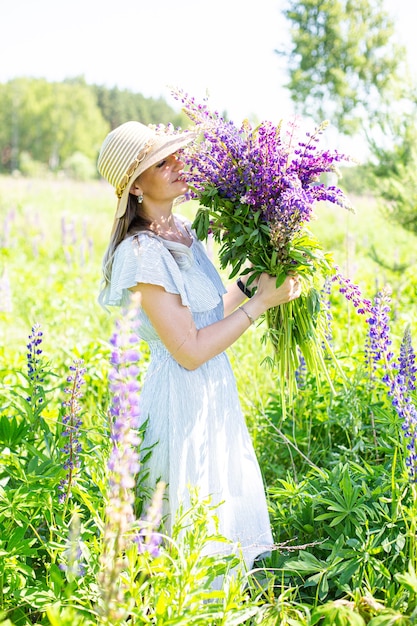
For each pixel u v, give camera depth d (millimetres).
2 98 63094
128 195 2699
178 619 2033
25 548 2502
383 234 12359
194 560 2109
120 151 2688
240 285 3188
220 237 3023
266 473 3830
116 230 2789
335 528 2910
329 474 3068
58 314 6934
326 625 2264
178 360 2645
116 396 1935
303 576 2811
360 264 9227
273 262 2697
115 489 1921
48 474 2785
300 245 2762
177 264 2703
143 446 2730
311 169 2795
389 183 8203
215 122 2752
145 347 5141
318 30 18141
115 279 2643
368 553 2551
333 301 6266
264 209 2740
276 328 3004
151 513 1894
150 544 2092
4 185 21453
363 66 17391
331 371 3939
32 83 64875
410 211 8172
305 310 2961
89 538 2520
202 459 2691
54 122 62312
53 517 2643
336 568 2539
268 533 2896
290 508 3061
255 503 2873
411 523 2621
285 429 3961
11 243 11320
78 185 23969
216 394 2775
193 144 2766
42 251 11242
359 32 17344
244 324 2697
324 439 3877
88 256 10555
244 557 2787
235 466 2826
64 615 2021
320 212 15078
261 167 2684
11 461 2898
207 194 2768
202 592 2121
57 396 4523
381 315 3006
